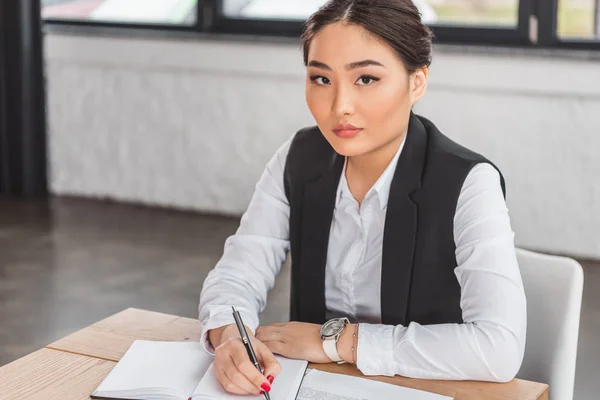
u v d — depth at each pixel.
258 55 5.34
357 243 1.64
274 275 1.79
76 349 1.52
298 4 5.37
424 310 1.59
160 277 4.31
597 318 3.85
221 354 1.39
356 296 1.66
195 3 5.59
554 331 1.60
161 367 1.42
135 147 5.84
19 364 1.45
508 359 1.42
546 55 4.67
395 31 1.43
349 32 1.42
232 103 5.50
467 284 1.50
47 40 5.90
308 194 1.70
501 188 1.60
